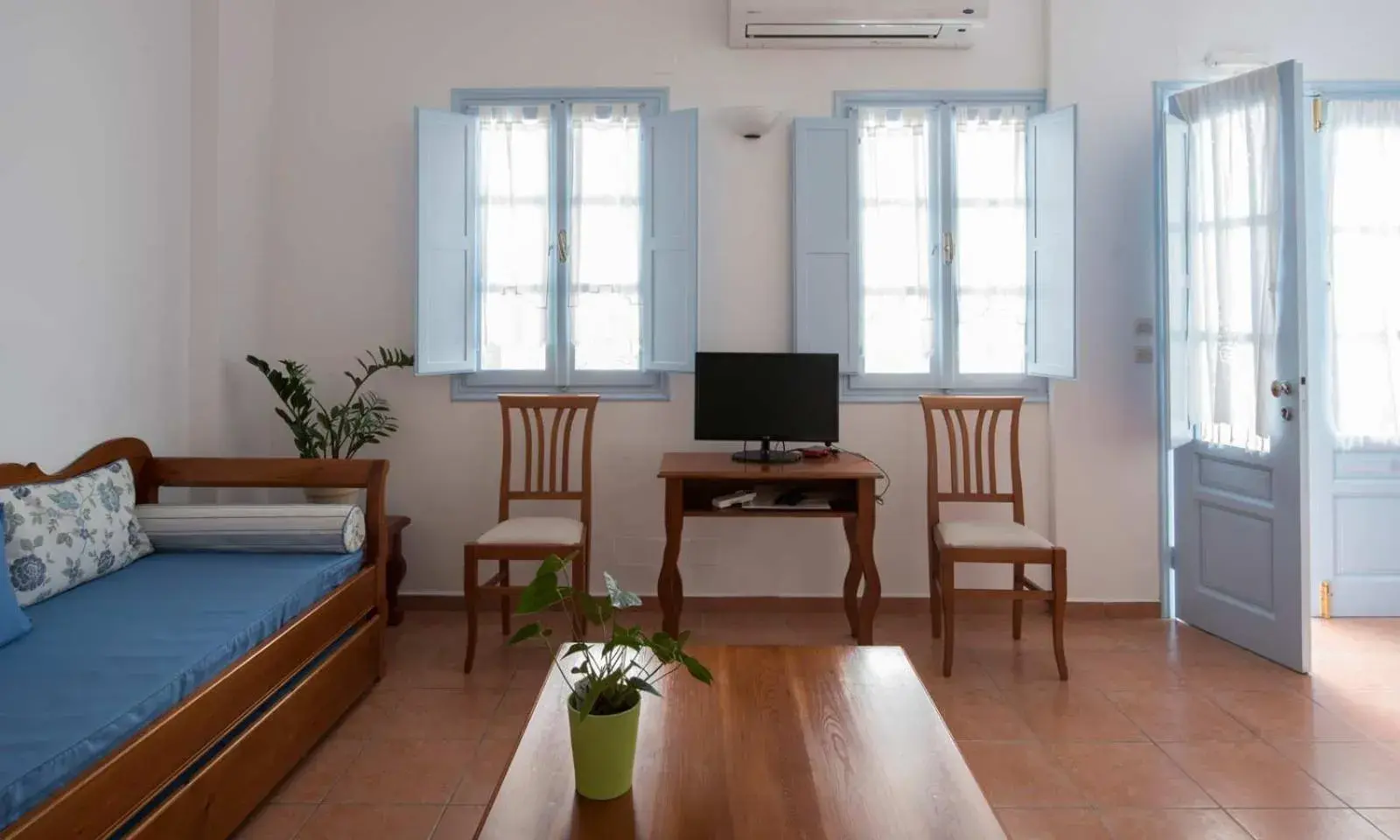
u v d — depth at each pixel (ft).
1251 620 11.33
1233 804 7.68
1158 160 12.67
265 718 7.39
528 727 5.97
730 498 11.20
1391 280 12.55
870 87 13.01
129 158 10.30
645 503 13.20
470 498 13.19
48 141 9.04
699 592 13.15
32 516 7.96
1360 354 12.60
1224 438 11.72
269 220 13.00
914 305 13.09
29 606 7.72
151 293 10.75
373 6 12.99
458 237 12.77
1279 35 12.61
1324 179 12.59
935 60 12.99
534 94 13.01
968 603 13.14
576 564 10.91
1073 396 12.82
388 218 13.05
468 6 13.02
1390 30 12.57
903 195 13.04
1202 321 11.98
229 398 11.91
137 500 10.16
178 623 7.34
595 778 4.98
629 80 13.03
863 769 5.38
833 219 12.85
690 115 12.51
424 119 12.32
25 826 4.74
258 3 12.57
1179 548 12.64
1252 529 11.30
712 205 13.05
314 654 8.54
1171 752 8.64
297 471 10.43
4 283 8.50
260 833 7.20
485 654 11.35
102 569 8.68
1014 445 11.94
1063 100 12.75
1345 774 8.20
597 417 13.19
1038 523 13.07
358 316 13.08
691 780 5.24
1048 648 11.65
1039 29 12.96
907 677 6.87
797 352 12.80
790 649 7.50
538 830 4.73
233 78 11.94
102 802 5.35
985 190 13.01
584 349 13.19
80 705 5.79
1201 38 12.64
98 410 9.81
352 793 7.86
